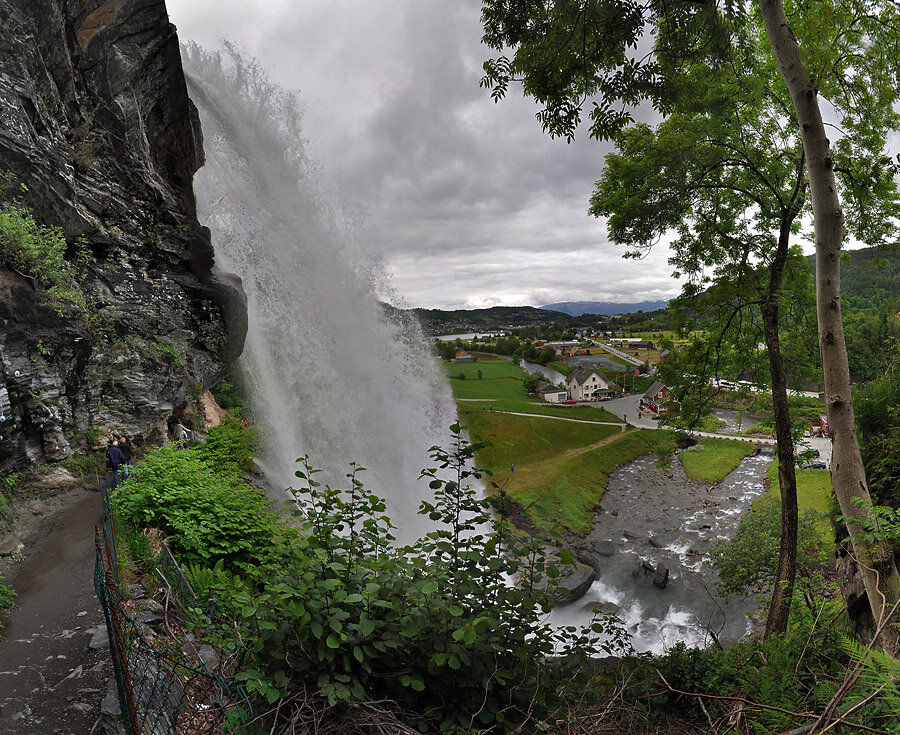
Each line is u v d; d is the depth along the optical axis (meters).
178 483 11.44
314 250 27.98
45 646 6.84
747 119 14.53
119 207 16.95
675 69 9.84
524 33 9.48
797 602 12.02
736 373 17.00
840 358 8.83
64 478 12.80
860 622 9.34
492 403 109.81
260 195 26.52
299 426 26.08
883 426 11.95
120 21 17.28
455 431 4.86
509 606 4.54
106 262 16.44
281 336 26.44
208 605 7.54
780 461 13.34
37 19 14.86
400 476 28.33
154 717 4.34
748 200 15.58
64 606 7.79
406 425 30.19
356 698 3.87
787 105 14.08
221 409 22.28
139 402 16.25
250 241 25.97
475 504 4.83
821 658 6.21
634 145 15.18
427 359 33.69
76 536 10.27
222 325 20.36
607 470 68.38
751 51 12.95
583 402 122.50
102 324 15.34
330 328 28.16
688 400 16.91
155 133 19.28
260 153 26.69
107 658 6.59
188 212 20.25
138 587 8.37
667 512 53.28
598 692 5.65
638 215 14.58
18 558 9.41
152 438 16.95
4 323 11.89
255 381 24.81
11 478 11.59
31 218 13.23
